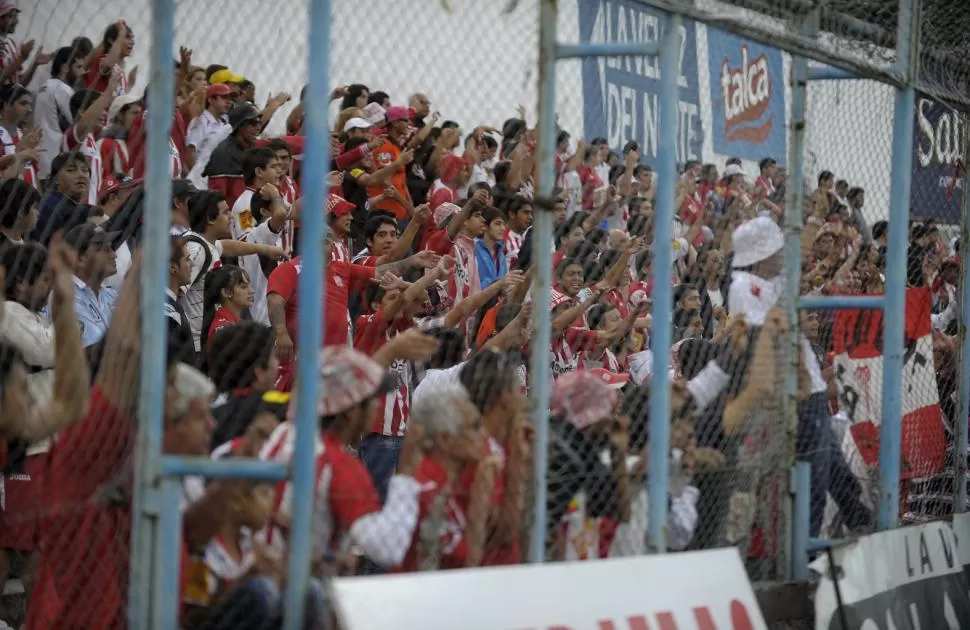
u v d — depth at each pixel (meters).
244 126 17.55
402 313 15.30
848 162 16.61
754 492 13.62
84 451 9.61
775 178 15.17
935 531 15.12
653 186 17.36
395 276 15.13
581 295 16.88
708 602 11.55
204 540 9.53
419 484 10.16
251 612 9.09
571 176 15.59
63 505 9.59
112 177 13.88
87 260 12.02
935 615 14.76
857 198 17.75
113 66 13.52
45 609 9.62
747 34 12.28
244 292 14.23
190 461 8.95
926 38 15.55
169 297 13.12
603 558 11.55
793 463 13.95
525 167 17.95
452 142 20.27
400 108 19.84
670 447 12.35
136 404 9.55
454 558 10.38
